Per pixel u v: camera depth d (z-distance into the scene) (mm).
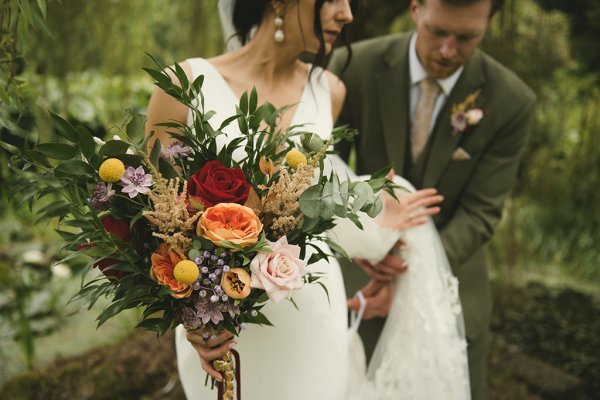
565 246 4750
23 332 2643
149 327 1263
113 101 4316
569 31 3877
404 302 1940
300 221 1263
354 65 2227
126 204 1223
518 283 4109
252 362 1552
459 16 1865
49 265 3627
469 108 2139
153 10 3590
